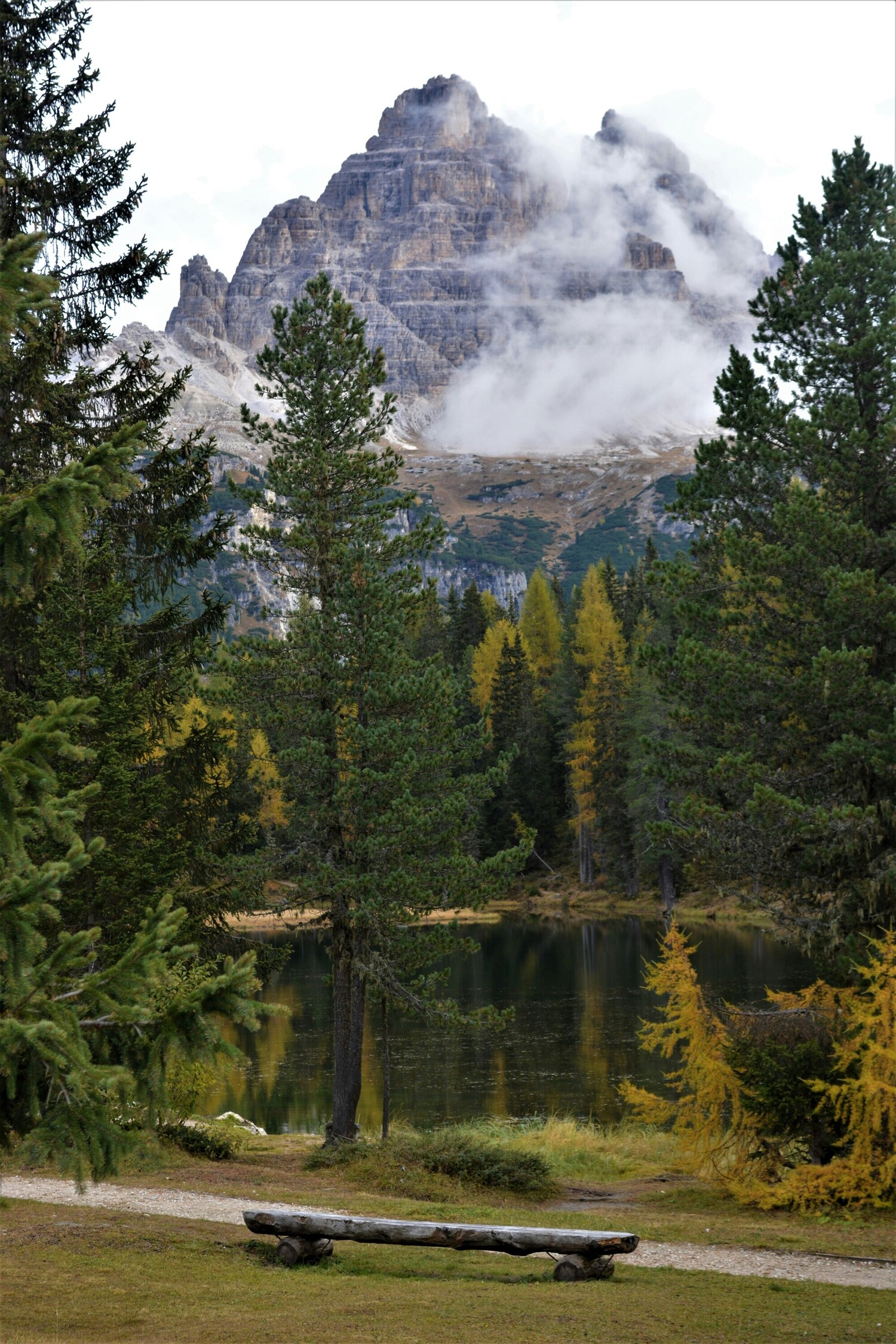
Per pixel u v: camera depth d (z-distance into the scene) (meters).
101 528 35.12
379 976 35.16
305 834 36.94
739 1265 21.59
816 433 34.59
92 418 34.53
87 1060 9.45
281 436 38.44
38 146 32.72
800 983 68.69
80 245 34.47
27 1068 9.76
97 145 34.09
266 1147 35.56
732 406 37.81
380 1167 29.88
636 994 72.38
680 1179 32.50
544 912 124.81
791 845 33.72
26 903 9.56
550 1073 51.44
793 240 38.00
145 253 34.62
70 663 34.06
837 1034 29.02
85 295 34.47
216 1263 19.38
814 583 34.19
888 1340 16.08
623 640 145.00
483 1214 25.39
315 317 37.75
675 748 36.50
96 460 10.16
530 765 147.00
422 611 39.72
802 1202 27.11
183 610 37.47
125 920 32.75
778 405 36.94
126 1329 14.96
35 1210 22.83
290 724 37.12
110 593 34.94
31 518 9.74
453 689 37.19
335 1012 36.44
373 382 37.97
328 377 37.72
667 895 112.38
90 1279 17.59
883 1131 28.09
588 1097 46.75
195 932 34.16
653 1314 17.02
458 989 77.69
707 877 116.38
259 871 35.25
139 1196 25.28
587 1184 32.06
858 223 37.19
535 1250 19.50
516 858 35.91
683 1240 23.91
